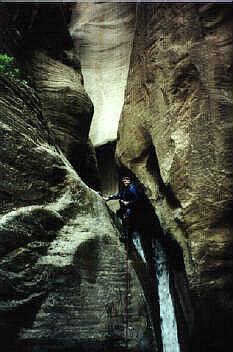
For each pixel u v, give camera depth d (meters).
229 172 9.62
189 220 9.70
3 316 7.49
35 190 8.73
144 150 12.24
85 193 9.57
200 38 10.93
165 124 11.10
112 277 8.87
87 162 15.21
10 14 13.21
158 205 11.15
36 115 10.30
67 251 8.48
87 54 21.56
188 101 10.63
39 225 8.34
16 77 10.64
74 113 13.61
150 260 11.44
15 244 7.87
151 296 10.20
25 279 7.80
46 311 7.91
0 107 8.74
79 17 23.23
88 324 8.23
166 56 11.69
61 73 14.50
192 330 9.58
